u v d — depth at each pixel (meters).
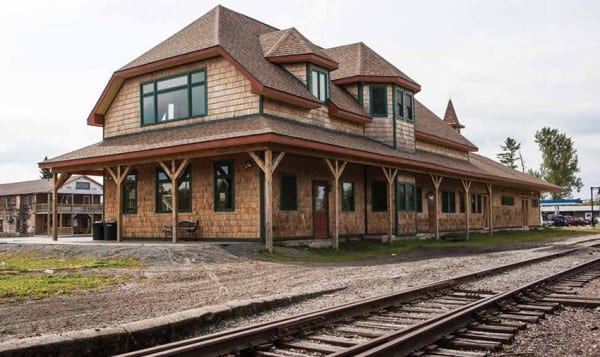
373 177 24.59
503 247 22.61
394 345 5.52
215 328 7.52
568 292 10.02
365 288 10.70
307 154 17.70
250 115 18.92
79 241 21.47
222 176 19.39
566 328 7.14
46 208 59.34
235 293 9.84
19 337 6.53
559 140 86.44
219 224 19.36
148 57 21.84
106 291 9.98
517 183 36.44
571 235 34.69
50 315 7.77
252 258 15.66
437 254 19.02
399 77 24.88
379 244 22.16
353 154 19.28
